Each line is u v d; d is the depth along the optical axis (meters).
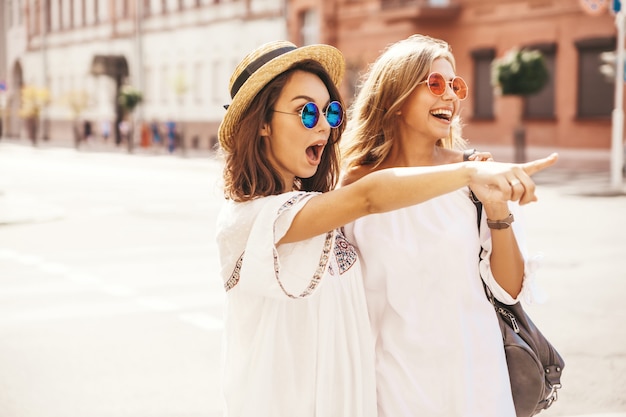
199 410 4.91
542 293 2.54
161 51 48.03
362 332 2.38
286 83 2.21
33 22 63.94
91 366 5.79
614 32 26.55
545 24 28.33
